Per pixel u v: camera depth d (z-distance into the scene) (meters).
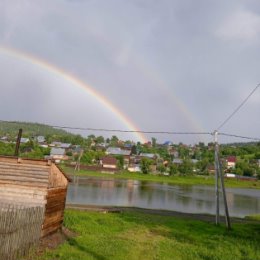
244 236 24.66
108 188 74.31
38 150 129.25
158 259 16.08
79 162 133.62
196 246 19.75
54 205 19.98
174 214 37.25
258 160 178.38
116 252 16.45
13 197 18.81
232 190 115.38
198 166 170.62
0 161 20.98
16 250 14.01
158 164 168.12
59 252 15.73
